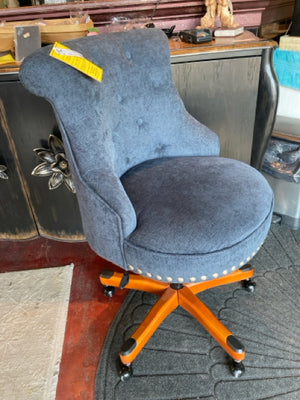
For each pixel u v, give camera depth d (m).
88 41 0.88
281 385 0.94
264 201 0.88
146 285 1.15
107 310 1.21
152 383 0.97
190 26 1.50
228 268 0.80
